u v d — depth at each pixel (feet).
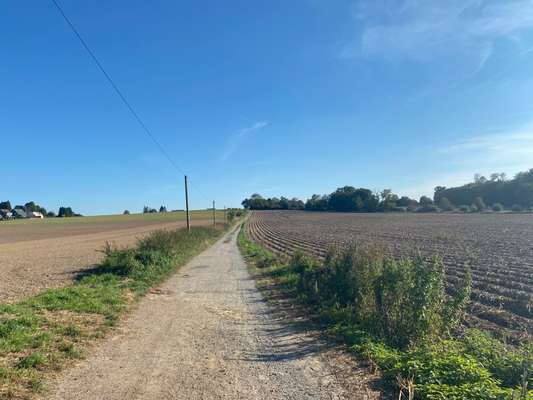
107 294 43.32
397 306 29.73
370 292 35.73
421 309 27.32
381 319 29.73
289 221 366.22
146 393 19.79
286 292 49.73
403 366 21.52
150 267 66.49
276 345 28.19
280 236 186.80
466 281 28.53
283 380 21.65
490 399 16.98
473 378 19.04
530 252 93.20
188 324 34.37
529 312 39.91
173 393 19.84
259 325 34.27
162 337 30.07
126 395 19.49
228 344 28.45
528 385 19.22
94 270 65.77
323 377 22.06
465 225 216.54
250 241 162.09
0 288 50.24
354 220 335.47
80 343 27.35
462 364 20.10
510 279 59.11
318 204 583.58
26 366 22.06
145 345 27.86
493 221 248.11
